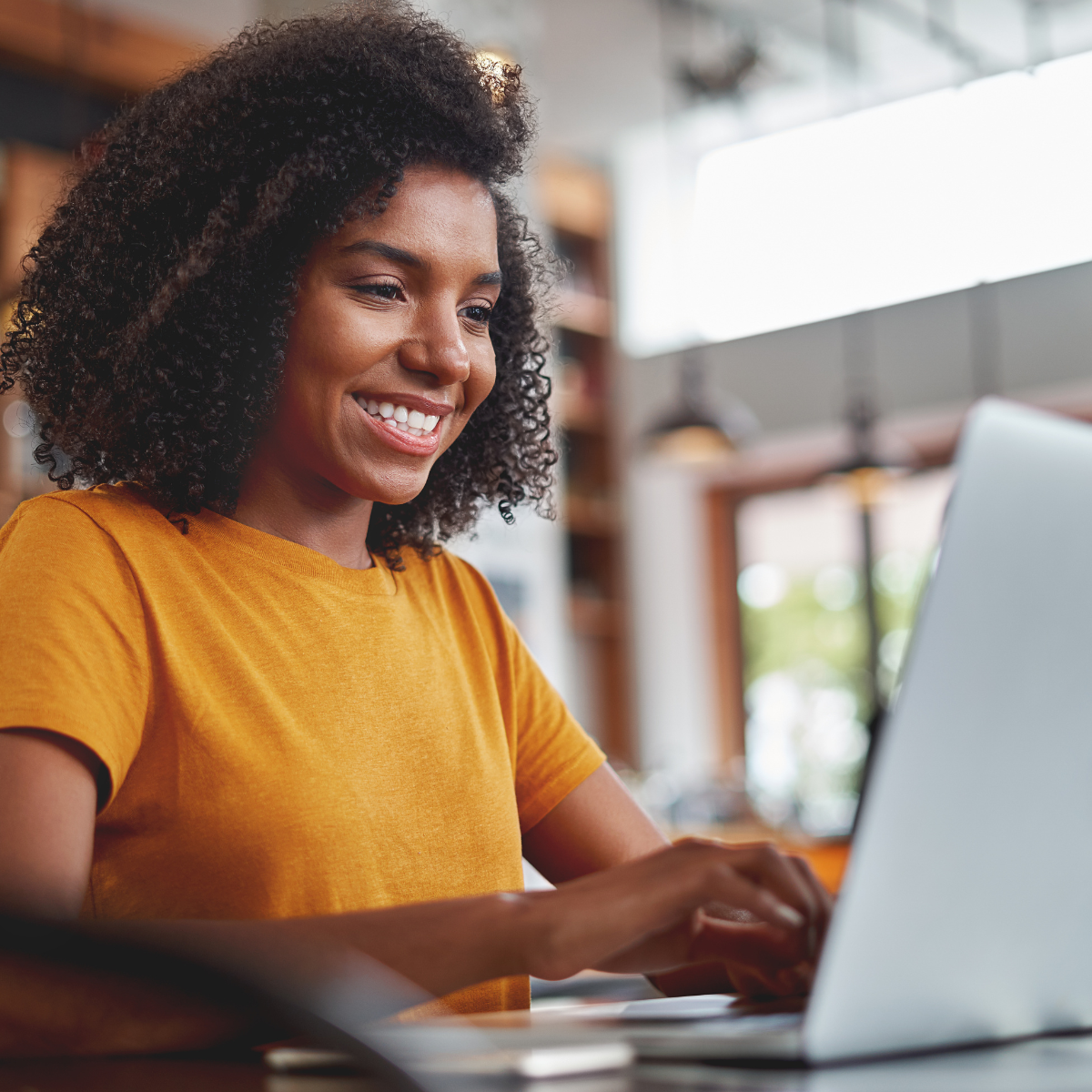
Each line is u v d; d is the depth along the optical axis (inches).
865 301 264.1
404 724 38.3
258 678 35.9
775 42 237.5
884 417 255.8
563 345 295.1
